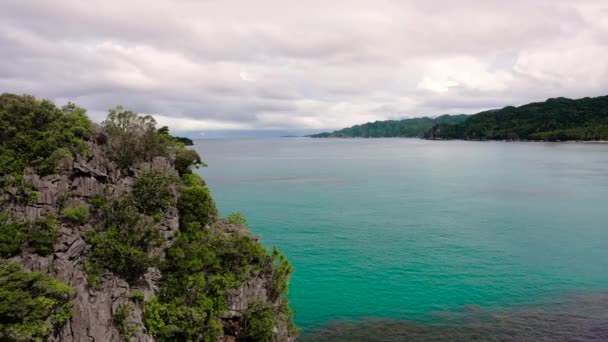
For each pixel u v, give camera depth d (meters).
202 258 41.22
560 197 132.38
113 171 41.38
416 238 88.25
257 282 44.34
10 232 31.77
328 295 60.44
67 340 29.70
